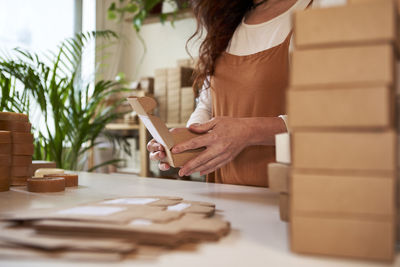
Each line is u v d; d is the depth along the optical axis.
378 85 0.36
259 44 1.28
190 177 2.64
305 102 0.39
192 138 0.92
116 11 3.37
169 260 0.38
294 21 0.39
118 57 3.71
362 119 0.37
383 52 0.36
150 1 3.02
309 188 0.39
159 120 0.82
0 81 2.04
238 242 0.45
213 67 1.34
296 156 0.39
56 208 0.52
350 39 0.37
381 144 0.36
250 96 1.23
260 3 1.33
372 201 0.37
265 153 1.23
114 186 0.99
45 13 3.16
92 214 0.46
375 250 0.37
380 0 0.40
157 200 0.62
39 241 0.39
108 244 0.38
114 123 3.07
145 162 2.83
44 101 2.14
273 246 0.44
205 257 0.39
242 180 1.26
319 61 0.38
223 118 0.95
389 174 0.36
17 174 0.97
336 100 0.37
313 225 0.39
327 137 0.38
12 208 0.67
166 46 3.49
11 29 2.93
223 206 0.70
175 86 2.82
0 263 0.36
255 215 0.62
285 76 1.19
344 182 0.38
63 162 2.31
